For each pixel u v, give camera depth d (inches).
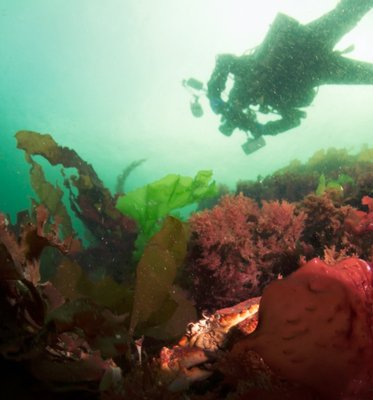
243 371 12.5
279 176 69.7
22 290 14.8
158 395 12.4
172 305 16.8
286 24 80.7
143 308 15.7
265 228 30.9
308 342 11.3
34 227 17.0
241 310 17.4
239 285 28.6
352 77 84.5
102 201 42.8
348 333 11.1
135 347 16.0
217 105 92.2
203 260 27.7
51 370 12.8
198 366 15.0
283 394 11.3
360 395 10.6
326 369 11.1
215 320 17.2
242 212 31.6
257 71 84.7
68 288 16.6
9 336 13.4
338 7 79.0
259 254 29.4
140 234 30.3
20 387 12.6
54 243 17.3
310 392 11.2
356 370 10.8
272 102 88.2
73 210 43.3
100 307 13.6
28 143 39.3
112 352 13.0
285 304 11.8
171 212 33.2
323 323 11.3
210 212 30.9
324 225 32.9
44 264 35.2
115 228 42.1
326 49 81.1
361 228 28.3
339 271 12.1
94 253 41.8
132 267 30.9
